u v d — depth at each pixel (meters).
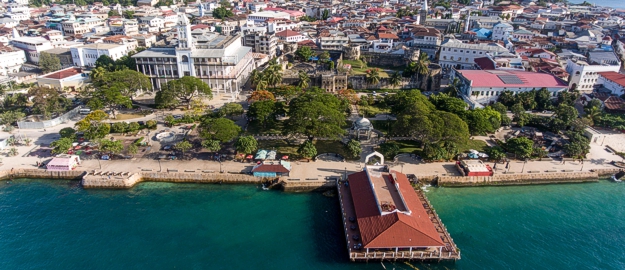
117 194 116.44
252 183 122.06
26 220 103.56
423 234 91.44
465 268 88.69
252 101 178.38
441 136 128.12
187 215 106.56
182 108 180.50
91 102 158.88
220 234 99.06
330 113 134.75
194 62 197.25
